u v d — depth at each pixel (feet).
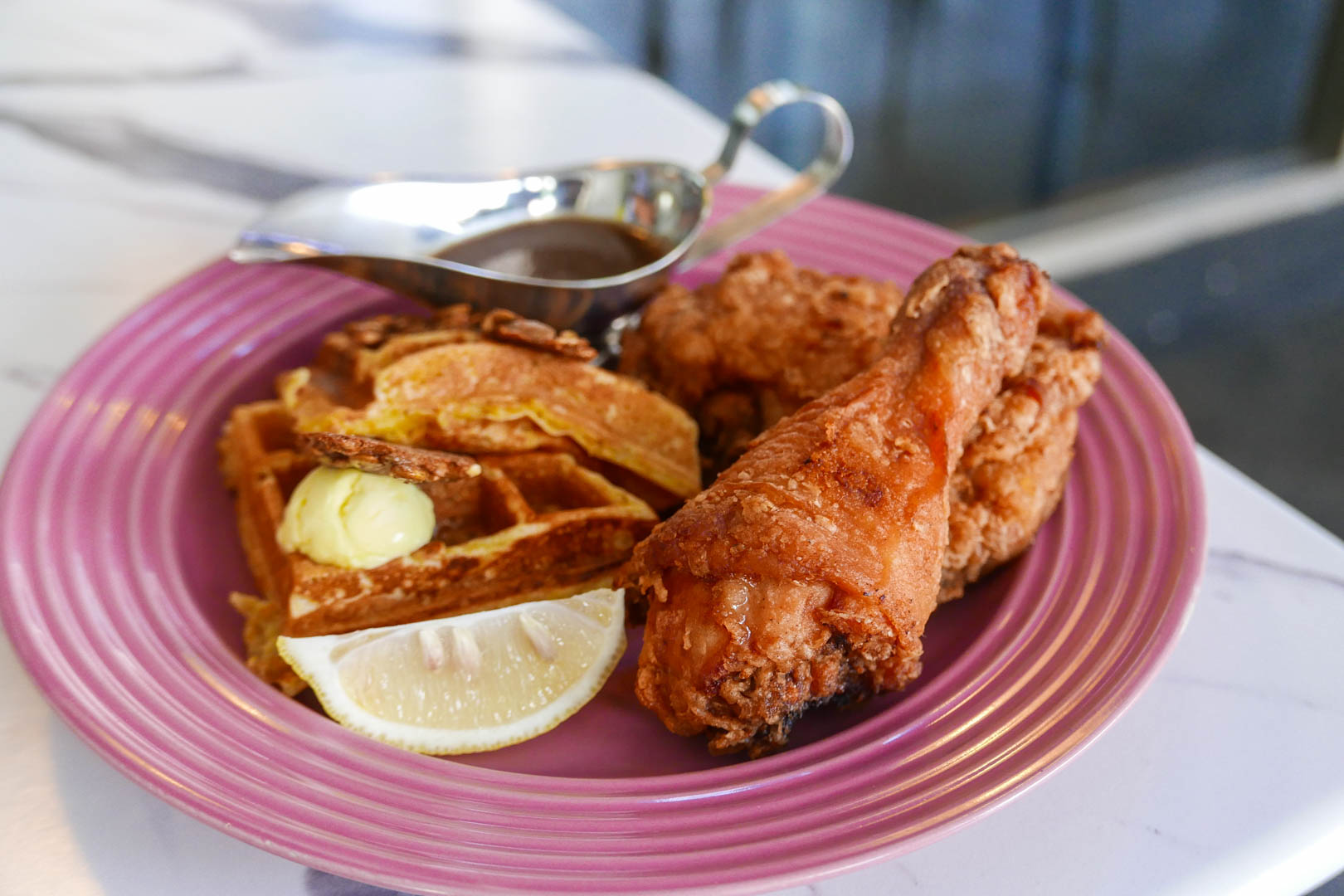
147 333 1.35
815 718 1.10
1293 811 1.03
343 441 1.11
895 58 3.48
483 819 0.99
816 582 1.02
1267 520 1.25
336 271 1.27
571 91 2.00
